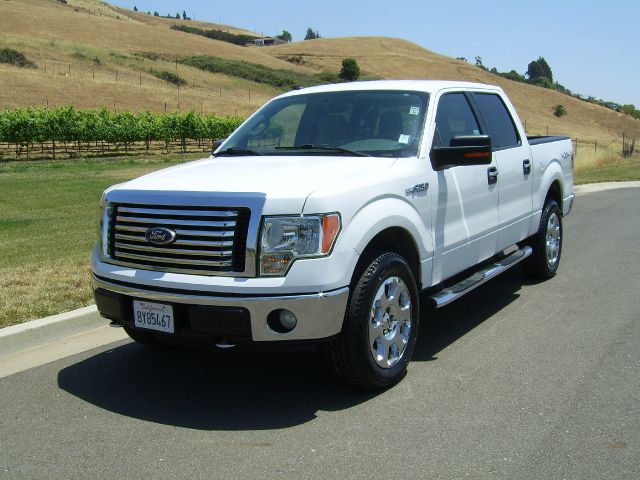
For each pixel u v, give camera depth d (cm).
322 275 376
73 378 462
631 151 3819
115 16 19350
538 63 19625
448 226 493
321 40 15262
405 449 351
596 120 11938
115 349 522
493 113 604
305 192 382
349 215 391
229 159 491
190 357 504
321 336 382
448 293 493
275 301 370
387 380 427
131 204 410
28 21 10025
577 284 709
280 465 337
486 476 322
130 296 405
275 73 10156
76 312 567
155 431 379
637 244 930
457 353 502
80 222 1211
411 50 14662
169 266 394
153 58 9369
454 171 501
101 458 348
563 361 480
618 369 462
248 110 6888
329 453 349
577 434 364
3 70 6097
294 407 410
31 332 527
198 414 402
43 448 361
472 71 13450
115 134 4025
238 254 377
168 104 6378
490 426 376
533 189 654
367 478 323
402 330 446
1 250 906
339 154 477
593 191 1702
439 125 505
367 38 15450
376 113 505
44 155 3853
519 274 764
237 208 378
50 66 7019
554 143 725
